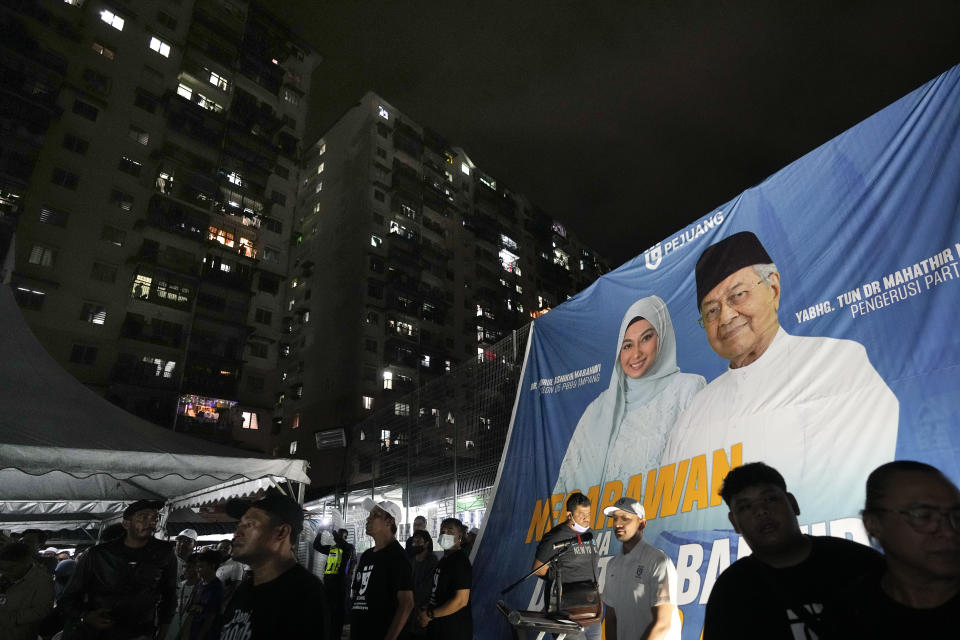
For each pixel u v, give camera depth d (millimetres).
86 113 26766
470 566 4031
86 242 25250
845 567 1572
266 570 2117
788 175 4492
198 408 27234
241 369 29672
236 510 3689
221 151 31688
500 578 5879
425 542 5191
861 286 3762
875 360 3574
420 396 9633
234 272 30906
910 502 1195
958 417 3094
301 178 49188
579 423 5898
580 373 6098
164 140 29109
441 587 3990
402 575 3426
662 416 5000
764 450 4031
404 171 43062
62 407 5469
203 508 10977
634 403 5344
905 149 3744
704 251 5043
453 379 8688
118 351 25109
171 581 4109
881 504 1242
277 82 37375
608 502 5203
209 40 33031
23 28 25062
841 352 3779
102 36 28312
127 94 28484
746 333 4461
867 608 1301
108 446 5070
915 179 3639
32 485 6621
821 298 3996
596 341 6027
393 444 10164
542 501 5938
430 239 44094
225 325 29328
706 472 4406
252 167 33469
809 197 4277
